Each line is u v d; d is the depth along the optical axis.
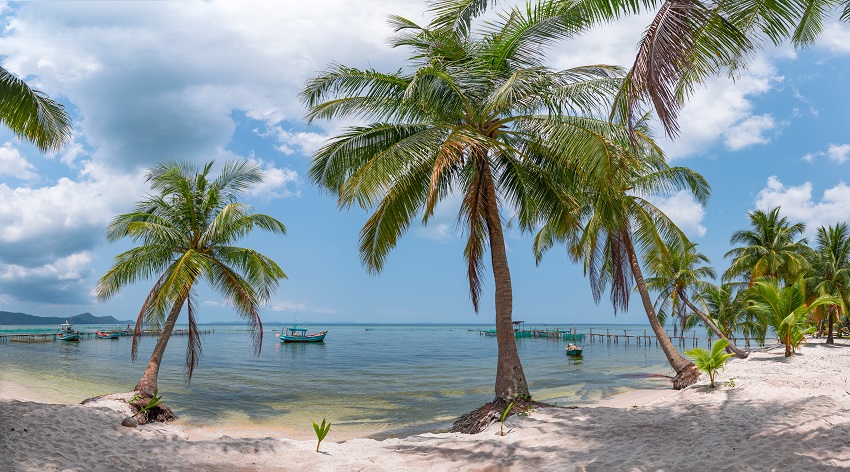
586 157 10.16
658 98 5.49
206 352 49.66
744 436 7.82
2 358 35.66
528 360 39.31
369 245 12.52
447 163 10.02
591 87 10.82
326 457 8.48
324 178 12.88
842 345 28.30
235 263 16.59
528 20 11.58
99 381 23.11
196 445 8.89
